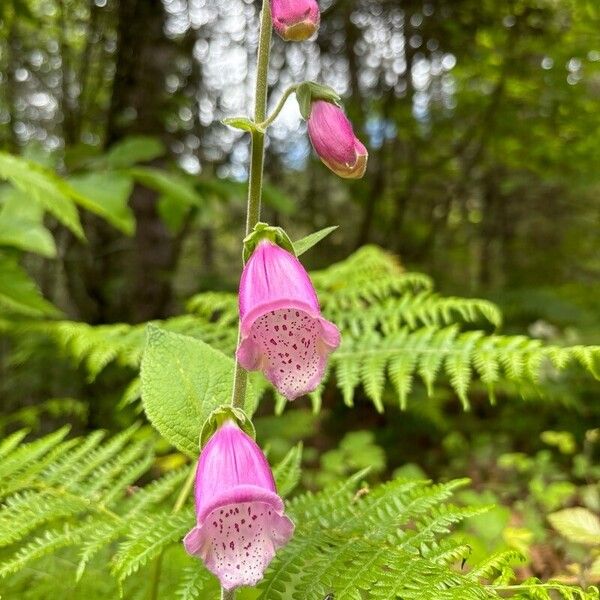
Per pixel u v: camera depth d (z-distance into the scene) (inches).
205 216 29.2
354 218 45.3
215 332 15.6
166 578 10.6
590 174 40.6
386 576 7.0
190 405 8.3
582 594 7.2
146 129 31.9
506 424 26.5
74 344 16.6
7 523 9.1
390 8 39.0
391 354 12.7
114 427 23.8
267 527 6.5
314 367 7.0
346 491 9.6
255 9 37.7
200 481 6.7
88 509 9.9
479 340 12.2
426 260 43.4
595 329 30.3
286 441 21.6
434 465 25.6
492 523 13.9
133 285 32.8
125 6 32.1
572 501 18.5
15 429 28.4
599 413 25.7
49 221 33.4
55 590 10.3
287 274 7.1
